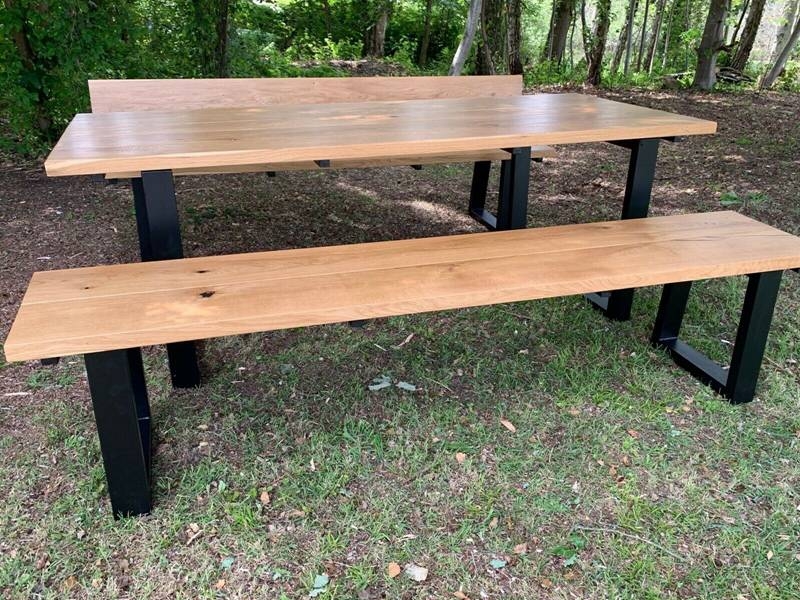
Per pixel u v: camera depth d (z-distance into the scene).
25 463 2.07
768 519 1.88
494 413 2.35
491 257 2.20
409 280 2.00
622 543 1.80
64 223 4.04
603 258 2.19
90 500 1.93
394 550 1.77
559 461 2.11
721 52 12.18
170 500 1.94
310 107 3.21
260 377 2.56
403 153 2.30
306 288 1.93
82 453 2.12
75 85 5.25
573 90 9.85
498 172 5.55
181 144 2.24
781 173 5.30
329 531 1.83
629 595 1.64
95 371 1.69
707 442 2.21
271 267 2.10
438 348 2.77
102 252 3.61
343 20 12.99
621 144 2.91
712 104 8.63
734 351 2.38
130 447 1.79
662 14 13.12
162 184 2.20
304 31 12.28
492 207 4.53
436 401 2.41
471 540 1.81
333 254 2.22
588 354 2.73
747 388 2.40
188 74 6.52
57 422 2.27
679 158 5.82
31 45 5.21
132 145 2.22
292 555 1.75
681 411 2.38
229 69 6.82
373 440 2.19
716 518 1.89
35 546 1.78
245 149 2.15
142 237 2.89
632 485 2.01
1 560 1.73
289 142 2.28
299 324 1.78
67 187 4.75
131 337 1.64
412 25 14.26
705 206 4.52
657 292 3.32
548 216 4.34
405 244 2.33
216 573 1.70
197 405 2.39
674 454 2.15
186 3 6.23
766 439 2.23
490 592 1.65
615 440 2.21
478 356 2.71
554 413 2.35
